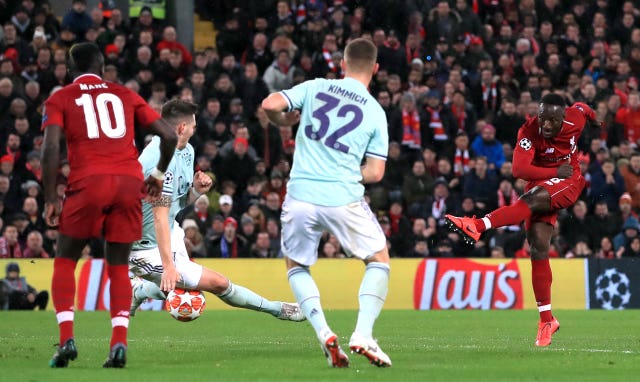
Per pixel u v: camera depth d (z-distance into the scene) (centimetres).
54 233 4194
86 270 4012
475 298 4266
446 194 4659
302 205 1686
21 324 3102
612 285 4334
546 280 2298
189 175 2261
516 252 4584
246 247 4281
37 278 3991
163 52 4991
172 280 2045
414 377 1529
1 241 4053
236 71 5009
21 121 4506
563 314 3850
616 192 4859
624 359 1903
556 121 2250
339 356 1653
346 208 1683
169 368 1658
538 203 2297
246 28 5497
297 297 1698
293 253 1717
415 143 4944
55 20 5278
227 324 3139
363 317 1670
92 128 1653
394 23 5578
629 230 4528
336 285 4244
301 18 5612
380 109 1733
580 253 4562
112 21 5166
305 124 1712
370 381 1471
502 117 5122
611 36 5812
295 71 5131
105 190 1636
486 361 1842
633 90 5438
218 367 1686
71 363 1752
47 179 1617
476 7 5866
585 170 4881
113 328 1667
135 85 4812
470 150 4934
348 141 1695
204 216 4322
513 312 3959
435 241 4544
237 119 4800
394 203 4562
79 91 1667
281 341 2380
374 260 1708
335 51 5262
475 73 5362
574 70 5550
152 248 2298
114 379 1471
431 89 5209
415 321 3353
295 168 1712
